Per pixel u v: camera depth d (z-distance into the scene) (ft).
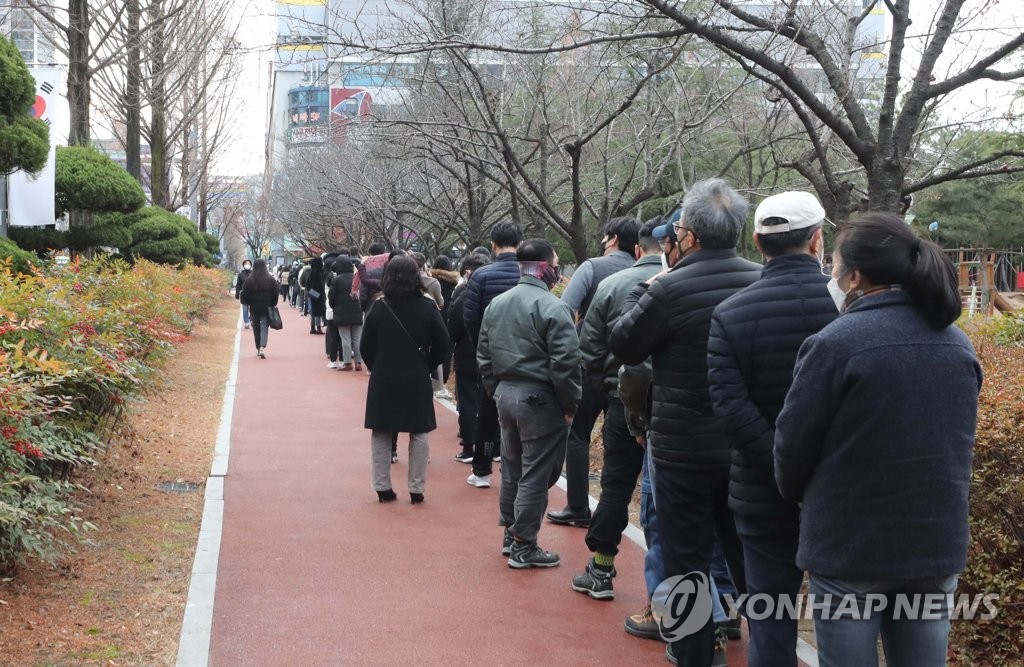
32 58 68.13
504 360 20.25
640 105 43.86
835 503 9.62
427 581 19.58
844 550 9.51
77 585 18.04
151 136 94.02
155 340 30.58
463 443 31.50
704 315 13.01
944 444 9.36
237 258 295.48
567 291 21.25
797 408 9.80
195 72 93.09
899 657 9.92
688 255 13.66
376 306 25.75
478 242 52.16
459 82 39.52
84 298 24.97
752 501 11.52
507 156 34.37
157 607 17.38
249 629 16.80
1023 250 134.31
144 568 19.40
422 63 39.47
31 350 18.02
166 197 102.83
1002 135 45.19
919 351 9.41
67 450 18.10
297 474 29.30
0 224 51.29
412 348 25.53
